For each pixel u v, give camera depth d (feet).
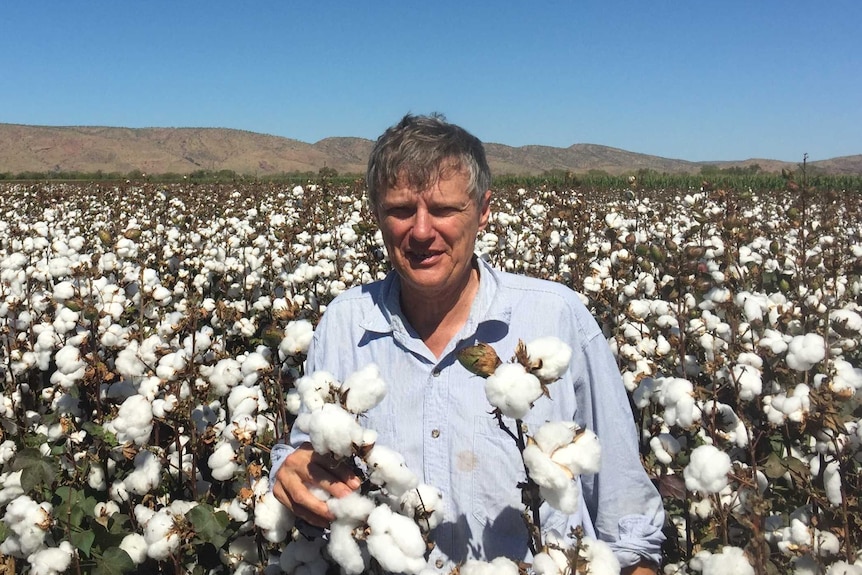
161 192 37.50
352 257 17.78
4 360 13.01
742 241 12.75
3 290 13.98
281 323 12.34
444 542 5.80
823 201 26.12
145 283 13.30
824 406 6.67
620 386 6.23
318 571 6.04
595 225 21.08
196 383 8.71
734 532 7.23
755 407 8.24
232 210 32.91
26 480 7.46
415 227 5.69
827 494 6.81
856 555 6.17
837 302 12.05
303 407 5.45
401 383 6.11
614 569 4.62
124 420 7.44
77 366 9.65
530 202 26.12
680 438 8.89
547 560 4.56
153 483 7.61
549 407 5.88
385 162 5.79
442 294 6.07
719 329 9.78
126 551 6.91
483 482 5.78
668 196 55.26
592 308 13.99
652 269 14.38
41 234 24.67
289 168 471.62
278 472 5.50
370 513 4.71
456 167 5.73
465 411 5.90
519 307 6.16
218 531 6.93
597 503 6.16
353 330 6.50
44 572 6.58
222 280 19.21
